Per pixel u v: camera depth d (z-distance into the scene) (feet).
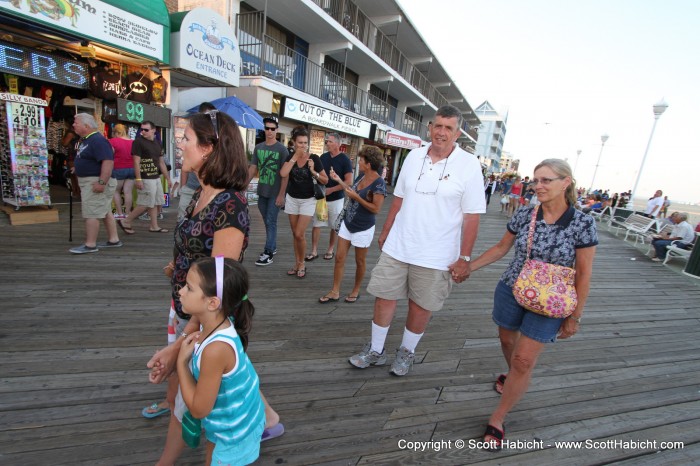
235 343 4.27
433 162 7.95
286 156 14.61
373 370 8.90
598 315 14.79
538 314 6.43
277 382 8.04
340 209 16.96
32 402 6.61
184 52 21.95
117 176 17.63
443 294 8.13
